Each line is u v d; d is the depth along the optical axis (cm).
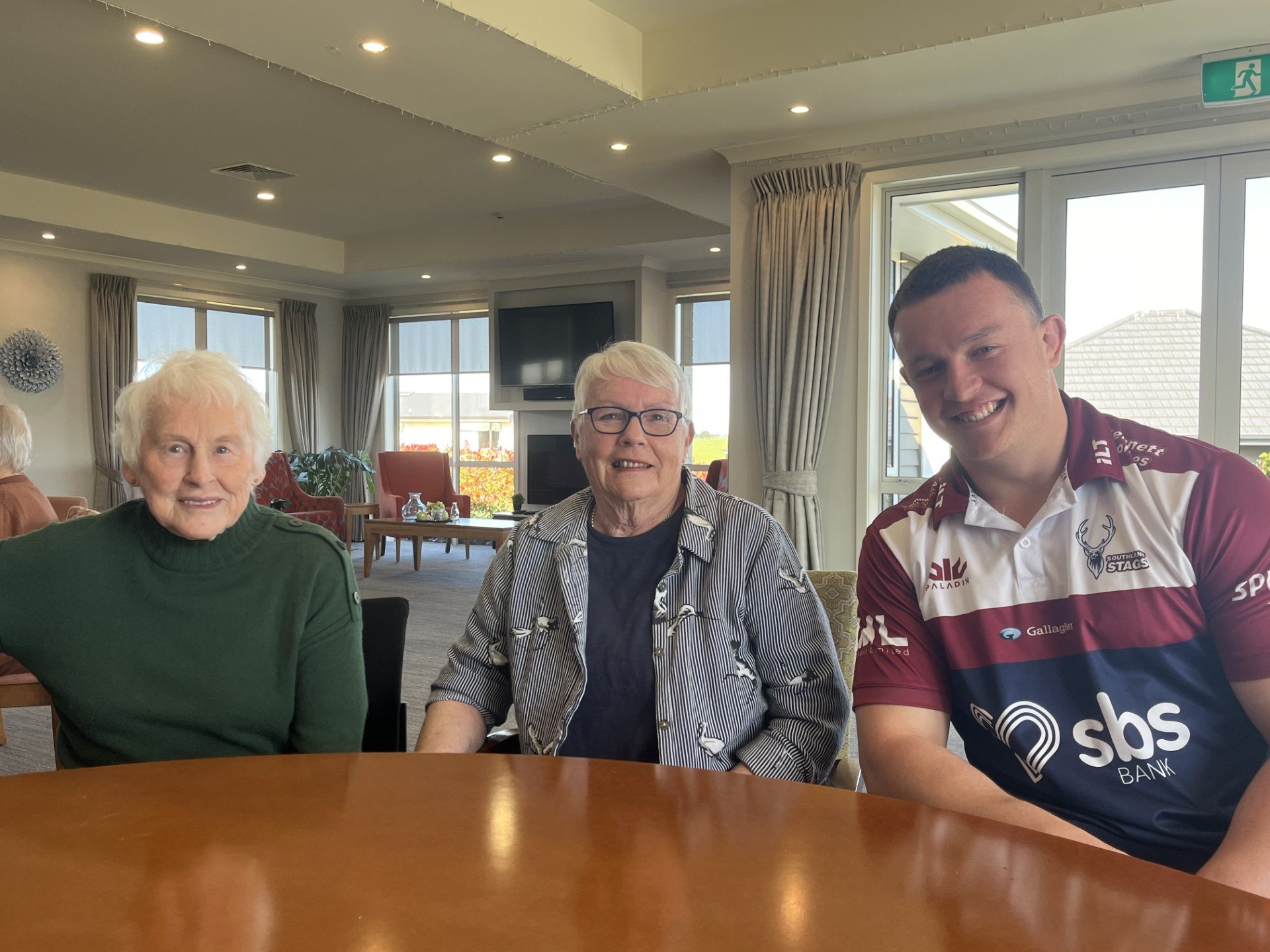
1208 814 114
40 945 71
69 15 417
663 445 165
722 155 518
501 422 1020
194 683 146
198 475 141
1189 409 421
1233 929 73
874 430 491
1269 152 399
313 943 71
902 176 472
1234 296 409
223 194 745
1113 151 424
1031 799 123
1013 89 417
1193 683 116
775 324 496
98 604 145
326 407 1073
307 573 151
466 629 181
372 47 369
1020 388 121
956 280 122
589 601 166
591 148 507
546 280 941
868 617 136
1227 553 113
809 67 395
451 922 74
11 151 626
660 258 884
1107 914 76
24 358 804
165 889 81
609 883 82
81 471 856
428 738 164
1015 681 124
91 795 104
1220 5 334
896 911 77
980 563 127
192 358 147
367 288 1057
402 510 798
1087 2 341
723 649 160
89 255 835
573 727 164
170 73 486
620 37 420
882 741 127
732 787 108
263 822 96
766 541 162
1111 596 118
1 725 354
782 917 75
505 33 356
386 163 654
